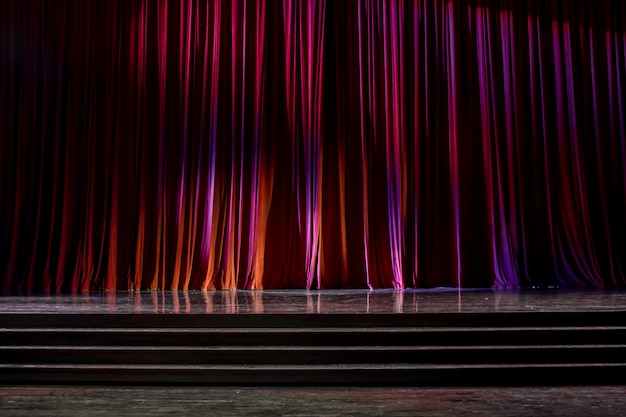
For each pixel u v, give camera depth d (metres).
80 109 7.43
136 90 7.47
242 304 4.81
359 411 3.06
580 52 7.93
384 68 7.68
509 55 7.82
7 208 7.28
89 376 3.58
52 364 3.66
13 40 7.41
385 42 7.68
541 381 3.61
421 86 7.71
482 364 3.69
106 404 3.17
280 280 7.35
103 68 7.48
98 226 7.34
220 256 7.33
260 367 3.61
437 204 7.62
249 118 7.48
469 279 7.56
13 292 6.64
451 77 7.73
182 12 7.54
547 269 7.69
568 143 7.82
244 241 7.36
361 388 3.52
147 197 7.36
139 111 7.42
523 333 3.85
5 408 3.09
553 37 7.90
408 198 7.58
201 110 7.46
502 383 3.60
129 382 3.57
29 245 7.25
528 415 3.00
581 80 7.93
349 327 4.00
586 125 7.87
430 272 7.55
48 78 7.42
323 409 3.09
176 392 3.42
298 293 6.38
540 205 7.74
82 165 7.38
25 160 7.32
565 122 7.82
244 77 7.47
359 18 7.66
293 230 7.39
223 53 7.53
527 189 7.74
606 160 7.87
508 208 7.70
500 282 7.55
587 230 7.67
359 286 7.45
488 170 7.67
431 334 3.83
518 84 7.79
